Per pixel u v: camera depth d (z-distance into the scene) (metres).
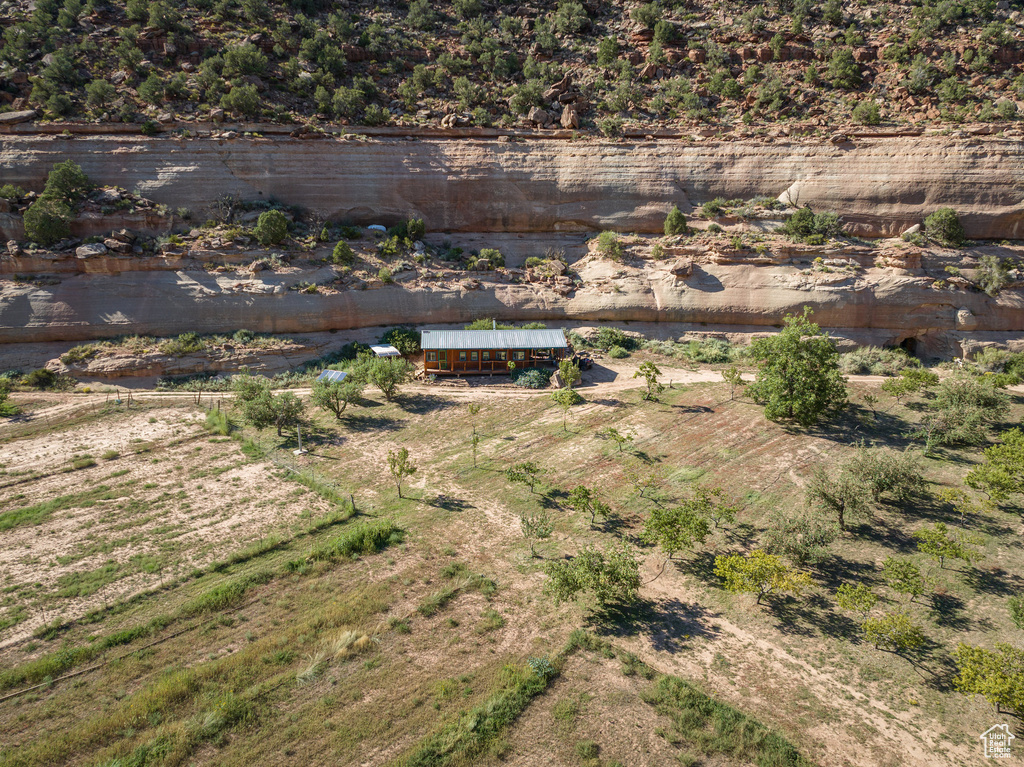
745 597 21.66
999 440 34.53
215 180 56.06
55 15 67.50
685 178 61.56
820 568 23.20
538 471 31.34
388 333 51.75
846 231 59.03
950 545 22.17
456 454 33.78
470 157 61.25
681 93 70.56
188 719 15.97
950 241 55.31
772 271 53.78
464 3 83.44
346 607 20.50
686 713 16.17
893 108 65.69
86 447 33.38
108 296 47.19
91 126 55.38
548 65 74.00
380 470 31.86
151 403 40.56
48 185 48.88
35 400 40.16
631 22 84.00
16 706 16.39
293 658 18.22
